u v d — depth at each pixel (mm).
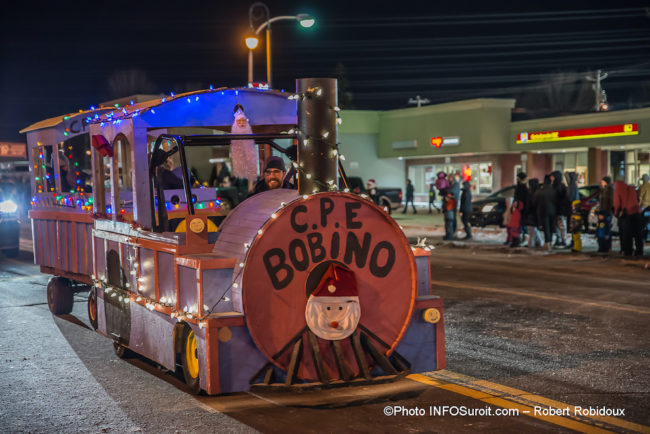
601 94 51531
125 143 9492
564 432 4926
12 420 5340
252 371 5246
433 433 4930
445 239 20734
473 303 10117
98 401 5797
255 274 5172
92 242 7840
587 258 15680
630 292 10992
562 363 6816
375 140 46344
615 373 6434
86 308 10367
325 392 6004
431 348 5812
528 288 11484
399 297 5605
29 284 12898
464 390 5980
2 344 7992
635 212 15422
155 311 6102
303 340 5340
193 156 26297
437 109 41469
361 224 5461
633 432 4914
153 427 5121
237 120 6797
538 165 39531
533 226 17500
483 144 38750
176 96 6543
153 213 6406
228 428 5074
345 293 5320
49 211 9523
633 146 33844
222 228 5770
